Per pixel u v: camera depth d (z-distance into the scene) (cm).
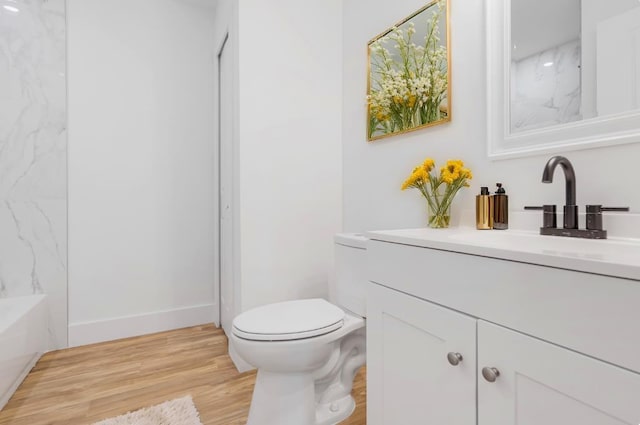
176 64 237
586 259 51
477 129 124
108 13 215
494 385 66
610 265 48
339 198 202
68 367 174
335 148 200
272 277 179
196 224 244
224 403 141
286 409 116
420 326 85
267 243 178
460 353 73
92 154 211
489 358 67
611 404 48
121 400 143
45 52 196
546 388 57
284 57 183
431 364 82
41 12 196
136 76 224
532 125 107
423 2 145
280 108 182
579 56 95
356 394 152
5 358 140
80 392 150
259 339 112
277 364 113
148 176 228
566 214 90
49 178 198
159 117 231
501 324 65
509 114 113
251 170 174
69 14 204
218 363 179
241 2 171
